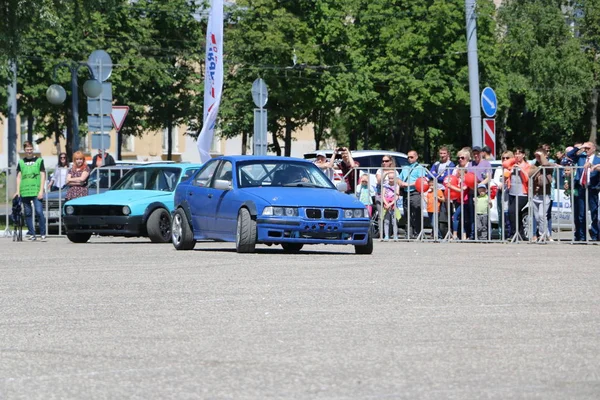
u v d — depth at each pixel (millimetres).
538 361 11250
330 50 73875
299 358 11516
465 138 94125
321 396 9594
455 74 76688
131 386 10141
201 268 22906
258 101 41312
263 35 71000
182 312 15430
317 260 25016
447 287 18594
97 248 31344
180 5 74375
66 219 35562
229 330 13602
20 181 37969
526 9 101188
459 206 34875
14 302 16984
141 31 72000
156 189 36031
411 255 26953
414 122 80312
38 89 69125
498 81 80000
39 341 12961
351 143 85438
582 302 16359
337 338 12867
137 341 12805
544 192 33281
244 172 28609
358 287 18641
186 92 75875
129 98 73875
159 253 28219
